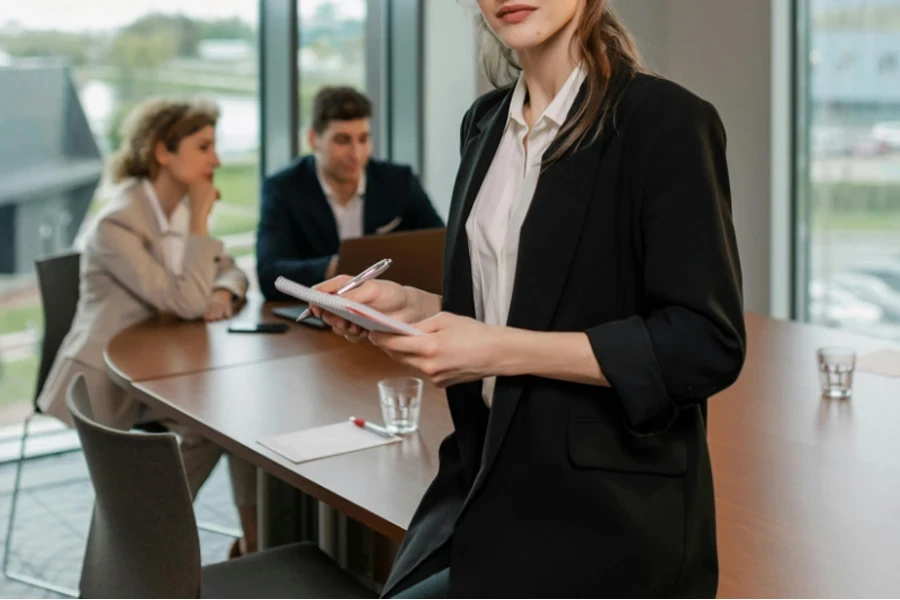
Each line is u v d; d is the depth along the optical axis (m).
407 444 2.07
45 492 4.07
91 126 4.43
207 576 2.07
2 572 3.34
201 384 2.52
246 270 4.89
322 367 2.67
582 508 1.21
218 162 3.40
